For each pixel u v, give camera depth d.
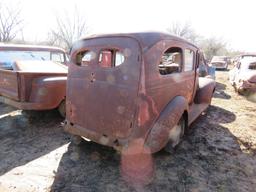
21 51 6.86
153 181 3.21
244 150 4.29
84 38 3.44
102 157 3.77
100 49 3.21
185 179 3.30
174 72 3.84
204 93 5.44
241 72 9.70
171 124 3.46
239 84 9.37
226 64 27.31
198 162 3.77
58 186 3.04
